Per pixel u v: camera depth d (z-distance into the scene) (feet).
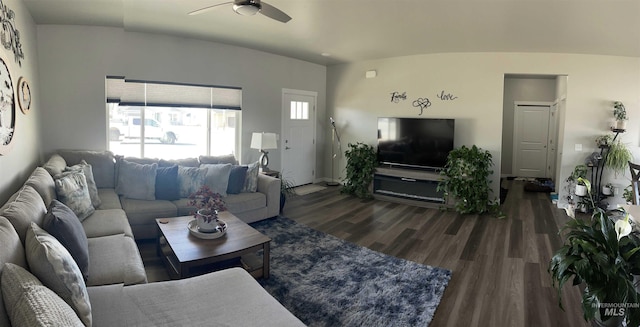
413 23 13.61
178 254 8.63
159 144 17.39
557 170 22.89
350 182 21.20
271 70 20.63
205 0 11.78
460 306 8.84
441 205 18.17
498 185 18.61
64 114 14.94
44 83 14.49
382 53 19.76
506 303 9.00
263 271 10.02
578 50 16.78
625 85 17.34
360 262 11.35
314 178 24.54
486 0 10.89
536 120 27.68
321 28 14.70
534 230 14.93
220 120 19.03
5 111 9.04
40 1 11.79
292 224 15.21
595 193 17.85
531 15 12.02
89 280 6.85
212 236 9.71
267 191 15.51
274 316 5.67
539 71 17.95
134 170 13.58
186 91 17.37
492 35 14.90
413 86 20.49
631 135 17.43
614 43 14.96
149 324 5.37
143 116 16.88
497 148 18.58
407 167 20.16
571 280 10.16
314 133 24.12
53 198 9.29
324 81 24.47
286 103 21.84
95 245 8.34
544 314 8.52
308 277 10.20
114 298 6.03
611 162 17.11
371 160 20.63
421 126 19.33
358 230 14.65
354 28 14.55
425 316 8.32
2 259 4.68
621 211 8.30
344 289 9.54
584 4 10.71
